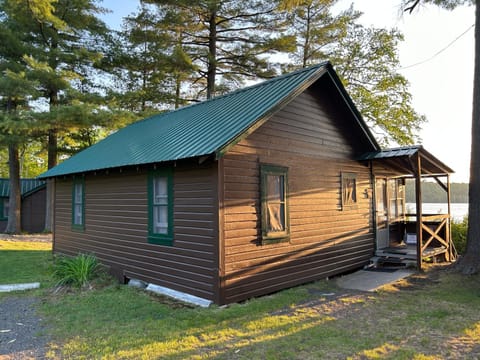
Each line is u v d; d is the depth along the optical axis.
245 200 6.34
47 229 18.20
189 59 17.45
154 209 7.28
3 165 35.03
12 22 15.56
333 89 8.21
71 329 4.90
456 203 28.44
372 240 9.83
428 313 5.59
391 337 4.61
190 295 6.31
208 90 18.86
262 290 6.56
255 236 6.48
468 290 7.00
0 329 4.97
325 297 6.56
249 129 6.08
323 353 4.13
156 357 4.00
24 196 19.16
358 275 8.58
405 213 12.04
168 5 17.06
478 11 8.17
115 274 8.36
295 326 4.98
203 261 6.10
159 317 5.40
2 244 13.53
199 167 6.22
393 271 8.99
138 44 18.11
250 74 19.44
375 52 19.78
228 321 5.16
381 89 19.83
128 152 8.02
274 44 17.94
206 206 6.06
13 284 7.58
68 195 10.84
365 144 9.41
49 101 16.47
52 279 8.04
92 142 20.69
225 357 4.01
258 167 6.64
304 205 7.66
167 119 10.13
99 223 9.13
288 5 10.11
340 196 8.77
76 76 15.78
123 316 5.45
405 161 9.73
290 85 7.38
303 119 7.85
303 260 7.53
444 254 10.43
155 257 7.16
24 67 15.06
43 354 4.13
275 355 4.07
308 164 7.86
